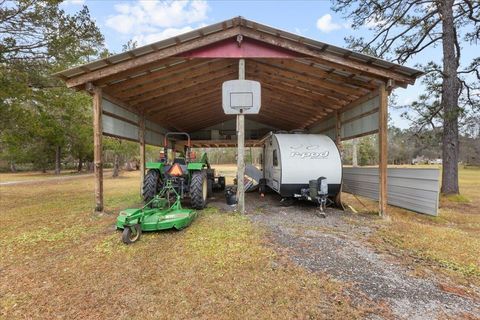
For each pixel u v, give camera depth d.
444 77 8.25
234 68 7.14
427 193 5.26
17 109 7.87
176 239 4.00
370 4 9.33
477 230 4.91
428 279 2.84
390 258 3.38
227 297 2.46
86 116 12.22
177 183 5.86
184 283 2.71
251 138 14.55
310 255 3.44
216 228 4.58
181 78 6.98
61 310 2.29
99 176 5.86
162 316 2.19
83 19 8.33
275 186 7.52
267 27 5.25
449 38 8.23
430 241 4.02
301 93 8.24
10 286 2.69
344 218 5.61
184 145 14.70
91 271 3.00
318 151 6.80
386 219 5.51
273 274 2.89
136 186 12.98
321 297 2.46
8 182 15.82
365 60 5.37
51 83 8.41
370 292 2.56
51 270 3.04
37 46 7.87
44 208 6.82
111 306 2.34
